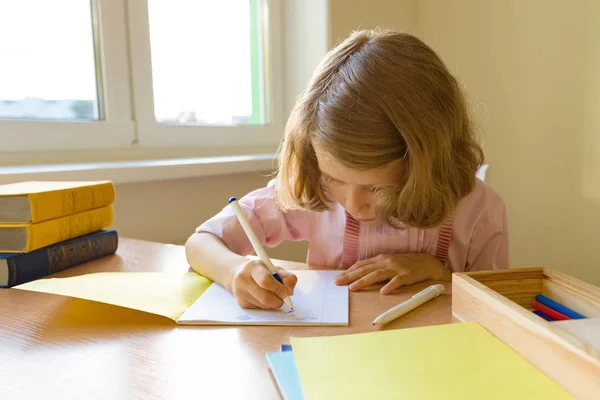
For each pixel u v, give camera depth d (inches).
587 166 59.2
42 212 27.6
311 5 62.2
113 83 50.2
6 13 43.7
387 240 33.8
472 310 19.6
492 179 67.0
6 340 19.1
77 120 48.6
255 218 35.2
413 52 26.4
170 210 49.4
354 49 27.2
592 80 57.7
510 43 63.7
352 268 28.7
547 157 62.3
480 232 34.9
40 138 45.3
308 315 21.4
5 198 27.0
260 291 22.1
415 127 24.1
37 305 23.3
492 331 18.0
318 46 62.1
